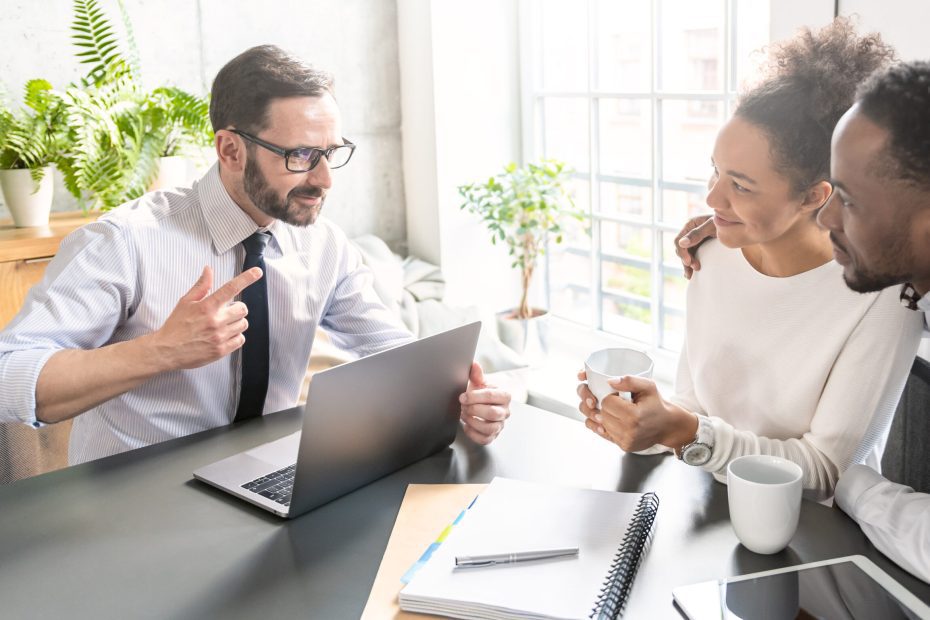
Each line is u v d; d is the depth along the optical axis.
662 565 1.07
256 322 1.68
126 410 1.65
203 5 2.90
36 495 1.32
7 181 2.44
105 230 1.63
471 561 1.06
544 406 3.01
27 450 1.83
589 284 3.29
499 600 0.98
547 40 3.23
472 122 3.27
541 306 3.48
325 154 1.62
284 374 1.83
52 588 1.08
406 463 1.39
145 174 2.55
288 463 1.39
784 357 1.44
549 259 3.44
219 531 1.20
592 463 1.37
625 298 3.16
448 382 1.40
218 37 2.95
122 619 1.01
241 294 1.67
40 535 1.20
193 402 1.69
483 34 3.22
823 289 1.39
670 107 2.83
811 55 1.26
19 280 2.31
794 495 1.06
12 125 2.42
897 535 1.06
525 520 1.16
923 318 1.33
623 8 2.90
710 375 1.55
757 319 1.47
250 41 3.01
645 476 1.32
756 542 1.08
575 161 3.24
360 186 3.33
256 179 1.62
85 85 2.57
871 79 1.00
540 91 3.27
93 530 1.21
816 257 1.41
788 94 1.24
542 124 3.33
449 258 3.32
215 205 1.70
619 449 1.43
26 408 1.38
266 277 1.75
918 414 1.39
